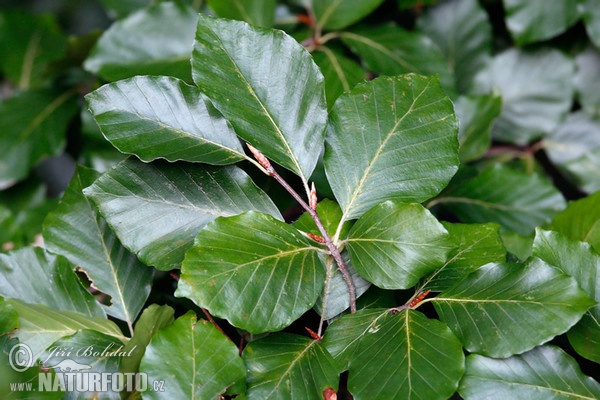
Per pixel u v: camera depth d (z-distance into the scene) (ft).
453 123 1.78
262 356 1.71
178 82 1.77
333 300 1.78
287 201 2.11
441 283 1.78
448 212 2.42
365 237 1.73
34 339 1.73
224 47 1.77
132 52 2.28
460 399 1.81
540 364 1.69
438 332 1.68
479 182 2.40
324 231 1.75
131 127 1.74
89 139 2.44
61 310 1.79
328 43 2.40
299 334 1.84
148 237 1.75
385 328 1.72
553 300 1.67
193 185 1.77
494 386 1.67
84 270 1.85
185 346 1.66
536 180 2.40
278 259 1.69
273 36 1.77
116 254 1.86
